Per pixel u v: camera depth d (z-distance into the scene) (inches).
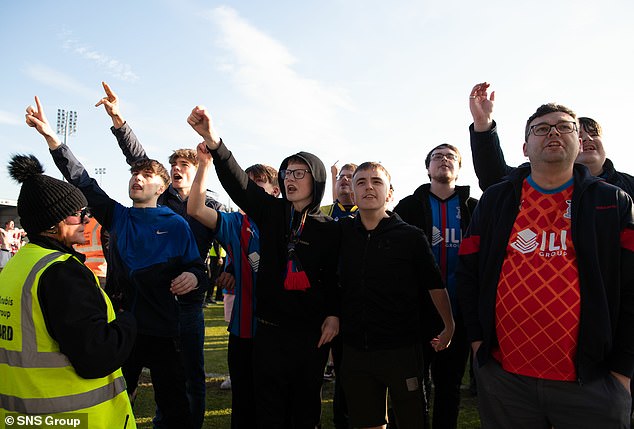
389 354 90.8
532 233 74.3
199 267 108.5
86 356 56.1
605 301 66.9
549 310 69.5
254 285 106.3
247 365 104.9
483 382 77.9
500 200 81.2
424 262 93.5
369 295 92.0
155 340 100.3
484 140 108.1
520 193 78.2
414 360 92.6
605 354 68.1
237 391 104.3
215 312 339.0
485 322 77.7
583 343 67.5
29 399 55.7
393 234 94.0
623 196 70.6
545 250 72.3
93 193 110.9
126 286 102.7
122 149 139.6
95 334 57.4
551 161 73.0
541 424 72.7
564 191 74.9
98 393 60.4
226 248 112.7
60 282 57.0
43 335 56.6
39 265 57.9
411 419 90.9
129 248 104.3
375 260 92.7
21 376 56.1
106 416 61.2
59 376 57.1
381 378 91.4
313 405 90.0
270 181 131.2
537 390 70.7
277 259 92.8
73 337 55.4
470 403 147.9
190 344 119.3
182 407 100.4
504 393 74.6
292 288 87.8
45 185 62.4
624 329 67.9
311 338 90.4
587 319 67.5
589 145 105.7
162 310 100.5
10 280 58.7
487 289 78.1
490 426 77.1
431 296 97.2
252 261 106.7
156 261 102.6
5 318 57.4
